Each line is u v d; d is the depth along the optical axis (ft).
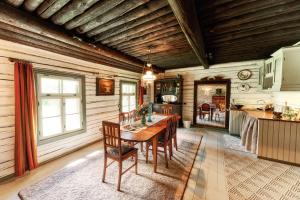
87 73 13.56
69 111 12.40
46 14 6.22
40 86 9.91
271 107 14.85
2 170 8.16
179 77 20.08
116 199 6.73
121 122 11.36
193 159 10.61
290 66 9.82
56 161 10.42
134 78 20.33
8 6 5.40
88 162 10.21
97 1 5.69
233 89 17.66
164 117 13.32
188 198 6.83
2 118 8.17
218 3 6.01
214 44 10.87
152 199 6.73
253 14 6.78
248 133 12.25
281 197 6.92
